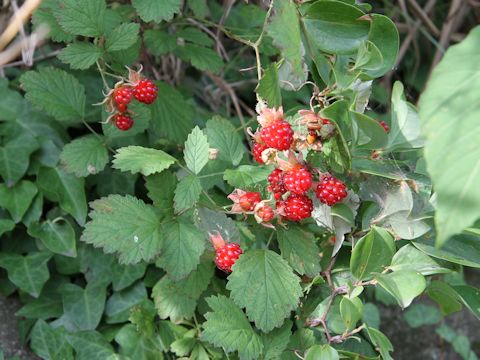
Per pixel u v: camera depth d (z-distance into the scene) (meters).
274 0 0.31
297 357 0.36
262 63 0.51
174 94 0.44
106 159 0.40
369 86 0.33
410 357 0.54
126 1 0.46
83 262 0.44
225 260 0.33
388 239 0.32
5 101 0.45
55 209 0.44
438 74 0.20
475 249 0.33
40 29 0.39
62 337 0.42
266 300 0.32
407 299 0.30
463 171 0.19
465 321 0.56
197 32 0.44
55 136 0.45
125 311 0.43
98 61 0.41
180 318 0.40
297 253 0.34
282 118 0.31
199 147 0.34
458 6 0.60
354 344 0.37
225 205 0.39
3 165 0.43
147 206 0.34
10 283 0.44
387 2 0.62
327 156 0.33
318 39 0.33
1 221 0.42
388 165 0.33
